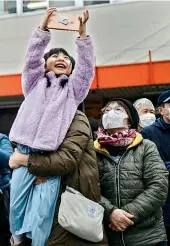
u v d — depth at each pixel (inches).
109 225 110.8
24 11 436.5
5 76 379.9
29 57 110.7
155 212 113.9
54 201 103.5
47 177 104.5
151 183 112.5
